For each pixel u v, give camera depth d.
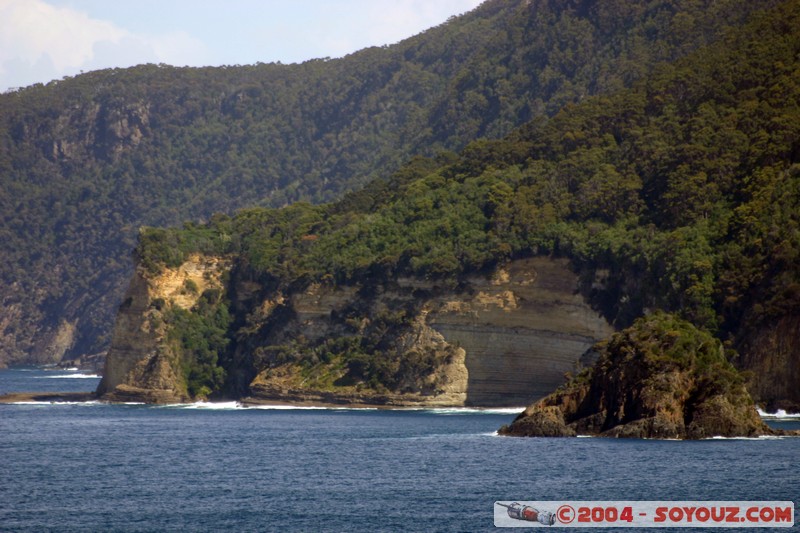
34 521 159.50
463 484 178.25
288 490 178.50
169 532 151.88
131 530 153.38
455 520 155.12
